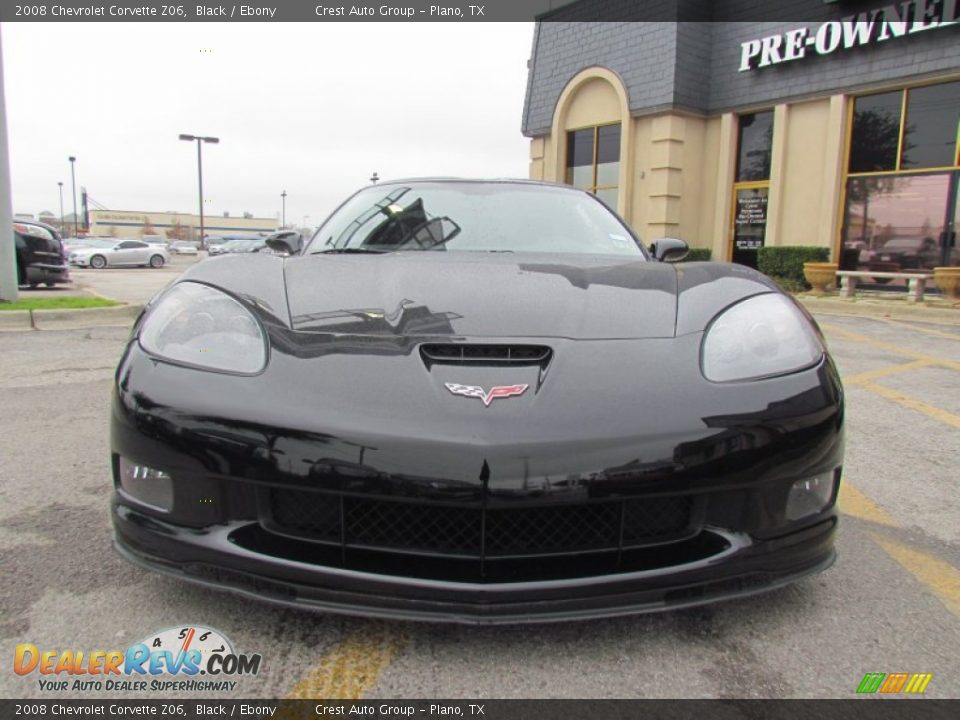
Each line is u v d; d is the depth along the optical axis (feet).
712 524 5.53
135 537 5.73
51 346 20.08
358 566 5.31
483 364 5.72
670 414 5.41
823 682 5.37
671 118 45.55
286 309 6.43
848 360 20.26
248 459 5.34
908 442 11.95
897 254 38.93
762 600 6.54
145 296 36.27
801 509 5.77
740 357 5.96
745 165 45.88
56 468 9.84
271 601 5.36
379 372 5.61
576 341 6.02
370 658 5.60
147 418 5.60
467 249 9.51
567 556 5.42
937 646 5.85
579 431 5.25
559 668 5.49
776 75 42.63
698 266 7.95
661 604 5.37
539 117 55.42
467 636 5.90
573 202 10.95
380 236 9.86
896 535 8.11
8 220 26.13
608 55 49.24
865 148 39.73
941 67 35.45
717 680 5.37
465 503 5.11
